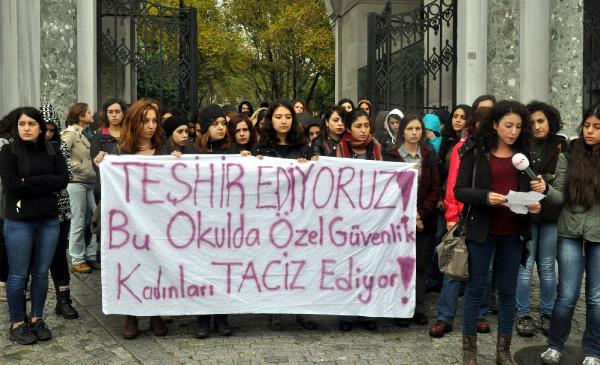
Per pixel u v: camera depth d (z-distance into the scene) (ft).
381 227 19.19
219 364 16.83
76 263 25.93
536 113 18.78
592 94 38.88
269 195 18.88
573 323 20.71
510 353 17.67
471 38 36.73
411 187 19.20
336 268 19.10
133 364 16.88
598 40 38.04
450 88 41.75
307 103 104.83
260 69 102.27
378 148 20.36
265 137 19.85
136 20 38.68
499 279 16.31
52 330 19.44
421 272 20.52
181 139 20.67
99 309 21.44
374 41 39.70
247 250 18.83
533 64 34.86
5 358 17.30
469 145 17.79
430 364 16.99
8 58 32.73
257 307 18.86
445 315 19.36
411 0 61.26
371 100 39.83
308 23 93.25
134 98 46.47
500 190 15.74
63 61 33.55
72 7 33.81
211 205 18.70
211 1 96.53
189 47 38.91
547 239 19.34
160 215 18.51
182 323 20.30
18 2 33.01
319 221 19.04
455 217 19.31
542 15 34.60
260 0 96.99
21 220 17.71
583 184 15.93
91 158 24.52
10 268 18.10
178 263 18.54
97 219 18.79
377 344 18.56
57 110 33.45
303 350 17.97
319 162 18.98
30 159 17.65
